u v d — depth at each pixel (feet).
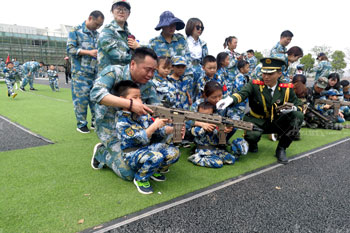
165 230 5.83
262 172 9.60
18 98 29.07
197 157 10.16
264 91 10.75
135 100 7.36
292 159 11.19
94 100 7.54
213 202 7.18
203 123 9.87
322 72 26.32
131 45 11.50
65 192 7.43
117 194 7.41
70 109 22.38
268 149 12.74
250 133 11.45
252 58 28.48
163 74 10.73
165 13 12.25
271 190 8.08
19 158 10.23
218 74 14.62
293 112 10.63
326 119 17.85
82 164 9.74
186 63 12.13
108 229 5.78
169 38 12.84
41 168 9.24
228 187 8.20
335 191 8.11
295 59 17.53
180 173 9.25
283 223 6.26
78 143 12.53
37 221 5.97
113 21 11.55
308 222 6.34
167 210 6.67
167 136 8.70
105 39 11.23
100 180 8.35
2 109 21.36
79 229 5.74
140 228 5.88
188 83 13.03
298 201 7.40
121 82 7.46
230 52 18.39
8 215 6.18
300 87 15.60
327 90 19.90
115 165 8.23
